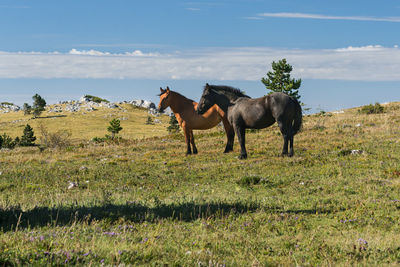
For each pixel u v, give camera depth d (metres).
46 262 4.48
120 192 11.67
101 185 13.12
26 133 71.62
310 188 11.08
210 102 17.97
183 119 20.02
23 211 7.70
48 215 7.48
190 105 19.95
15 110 171.50
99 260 4.76
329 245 5.93
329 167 14.01
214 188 12.02
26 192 12.02
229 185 12.40
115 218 7.55
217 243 5.96
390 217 7.64
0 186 13.00
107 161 19.42
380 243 5.94
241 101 17.20
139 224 7.28
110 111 155.50
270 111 16.41
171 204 9.12
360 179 11.72
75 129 112.19
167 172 15.48
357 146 18.52
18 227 6.64
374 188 10.48
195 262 4.85
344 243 6.00
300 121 16.78
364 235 6.50
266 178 12.97
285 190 11.16
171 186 12.80
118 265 4.51
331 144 19.72
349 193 10.25
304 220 7.71
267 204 9.24
